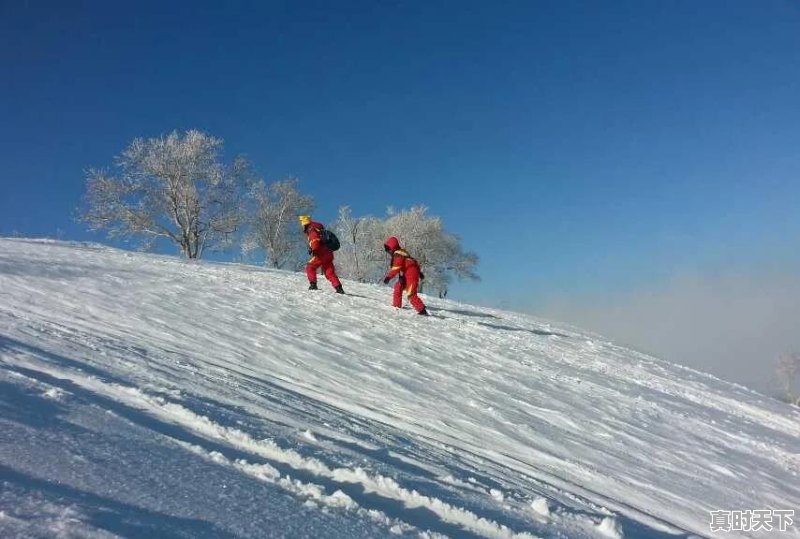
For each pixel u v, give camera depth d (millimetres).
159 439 2990
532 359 11016
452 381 7938
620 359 14125
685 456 6871
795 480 6953
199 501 2336
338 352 8203
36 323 5977
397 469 3613
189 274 13680
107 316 7598
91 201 35719
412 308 14031
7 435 2508
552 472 5098
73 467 2348
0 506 1866
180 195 37344
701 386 13086
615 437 7016
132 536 1898
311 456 3301
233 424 3566
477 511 3225
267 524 2295
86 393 3545
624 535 3727
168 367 5062
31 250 13922
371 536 2475
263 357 7008
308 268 14188
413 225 46594
